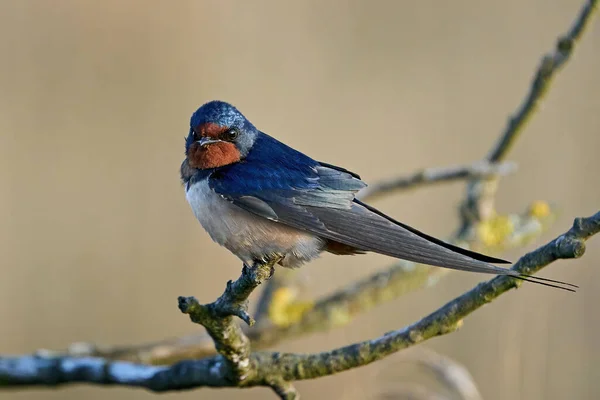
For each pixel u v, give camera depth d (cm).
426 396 871
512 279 612
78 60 1385
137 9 1413
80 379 795
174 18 1427
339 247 754
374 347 663
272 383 680
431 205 1344
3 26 1362
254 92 1424
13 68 1360
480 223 983
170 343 926
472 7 1446
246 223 739
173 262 1316
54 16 1384
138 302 1290
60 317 1264
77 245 1312
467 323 1138
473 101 1407
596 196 1244
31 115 1355
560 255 588
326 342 1191
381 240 705
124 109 1385
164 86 1405
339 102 1427
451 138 1399
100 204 1345
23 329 1249
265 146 782
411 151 1388
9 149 1338
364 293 943
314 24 1462
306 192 751
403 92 1427
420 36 1453
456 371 871
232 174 750
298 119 1416
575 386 1084
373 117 1412
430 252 653
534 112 924
